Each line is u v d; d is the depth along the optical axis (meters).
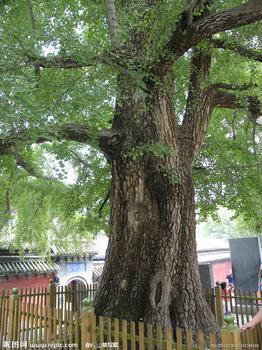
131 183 6.23
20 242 13.47
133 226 6.20
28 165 8.34
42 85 4.94
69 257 20.72
